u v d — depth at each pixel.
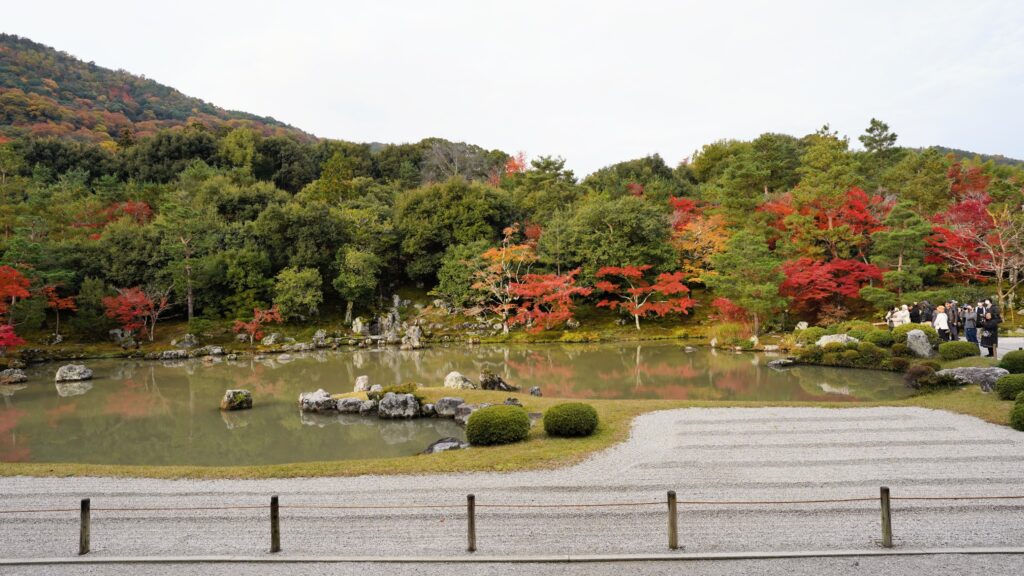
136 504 11.70
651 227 47.22
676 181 76.00
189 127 91.25
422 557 8.93
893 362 26.91
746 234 38.84
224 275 47.31
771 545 9.09
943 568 8.20
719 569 8.41
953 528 9.44
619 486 11.93
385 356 39.47
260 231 50.28
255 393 27.41
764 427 16.38
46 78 125.94
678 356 35.06
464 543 9.47
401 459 14.52
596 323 47.31
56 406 25.09
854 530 9.53
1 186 49.97
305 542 9.66
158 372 34.31
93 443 19.16
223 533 10.14
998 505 10.25
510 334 45.59
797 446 14.47
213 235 48.78
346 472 13.45
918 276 37.34
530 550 9.13
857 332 31.44
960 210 38.72
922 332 27.53
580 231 49.47
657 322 46.72
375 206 60.12
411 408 21.59
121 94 140.75
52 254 44.06
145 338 43.78
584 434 15.86
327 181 67.25
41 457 17.55
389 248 56.62
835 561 8.52
